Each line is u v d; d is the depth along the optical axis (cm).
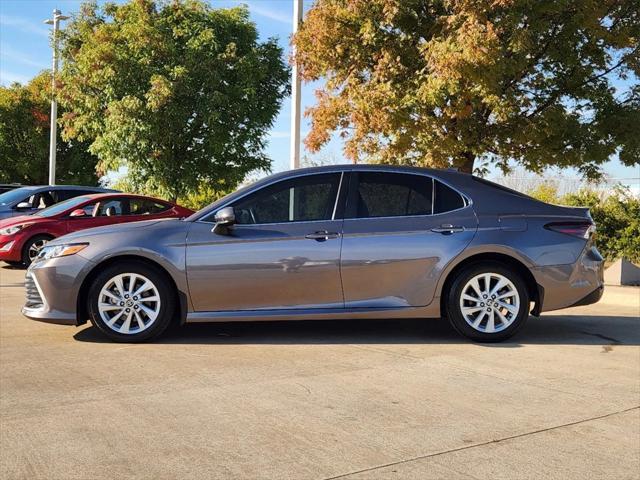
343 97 1170
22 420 405
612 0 1083
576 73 1154
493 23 1021
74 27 2081
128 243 604
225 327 698
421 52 1079
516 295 626
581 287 634
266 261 609
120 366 532
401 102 1056
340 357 570
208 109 1916
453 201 636
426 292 619
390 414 421
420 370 529
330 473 332
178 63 1936
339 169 641
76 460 346
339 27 1127
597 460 354
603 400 458
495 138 1153
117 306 610
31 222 1231
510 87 1130
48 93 2250
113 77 1902
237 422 404
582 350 613
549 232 632
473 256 629
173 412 421
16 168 3462
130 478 325
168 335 655
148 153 1962
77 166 3481
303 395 459
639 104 1170
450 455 357
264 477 327
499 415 423
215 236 611
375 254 614
